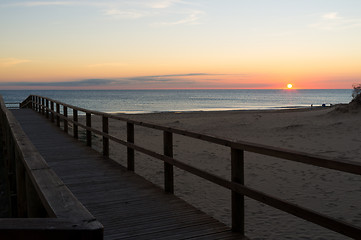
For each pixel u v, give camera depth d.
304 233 5.30
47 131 11.94
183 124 23.52
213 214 6.14
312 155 2.57
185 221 3.84
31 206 2.08
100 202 4.54
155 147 13.76
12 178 4.71
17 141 2.99
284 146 12.95
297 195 7.07
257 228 5.55
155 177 8.78
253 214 6.25
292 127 17.34
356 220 5.57
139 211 4.18
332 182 7.88
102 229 1.07
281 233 5.32
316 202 6.58
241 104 93.50
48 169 2.00
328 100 130.75
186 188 7.93
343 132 14.82
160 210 4.21
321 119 19.45
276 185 7.87
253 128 18.81
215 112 44.84
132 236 3.43
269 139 14.88
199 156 11.59
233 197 3.51
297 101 119.25
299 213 2.67
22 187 2.98
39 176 1.84
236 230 3.51
